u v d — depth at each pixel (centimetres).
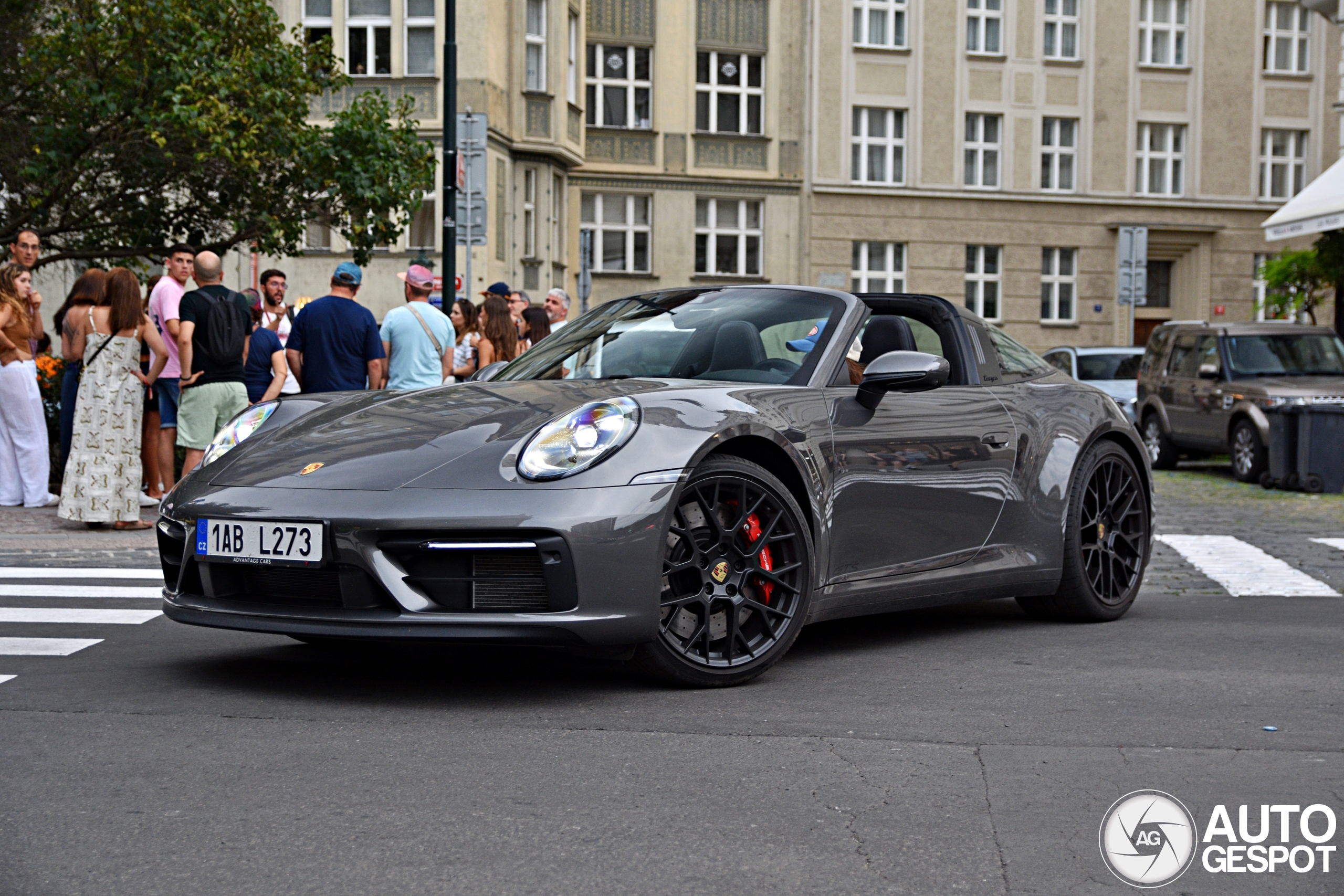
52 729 383
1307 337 1566
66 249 1603
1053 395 591
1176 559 841
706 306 537
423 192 1616
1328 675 472
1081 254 3434
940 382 477
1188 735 382
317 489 415
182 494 446
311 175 1545
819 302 530
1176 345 1656
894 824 302
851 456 480
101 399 866
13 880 264
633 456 415
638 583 409
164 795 319
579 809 311
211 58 1459
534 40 2808
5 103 1490
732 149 3225
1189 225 3462
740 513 441
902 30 3319
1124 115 3431
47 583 695
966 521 530
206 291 950
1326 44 3516
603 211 3170
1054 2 3397
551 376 521
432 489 404
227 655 502
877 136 3322
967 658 501
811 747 365
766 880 267
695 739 374
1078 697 432
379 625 397
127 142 1466
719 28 3216
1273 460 1380
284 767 344
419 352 987
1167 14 3453
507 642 395
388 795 320
